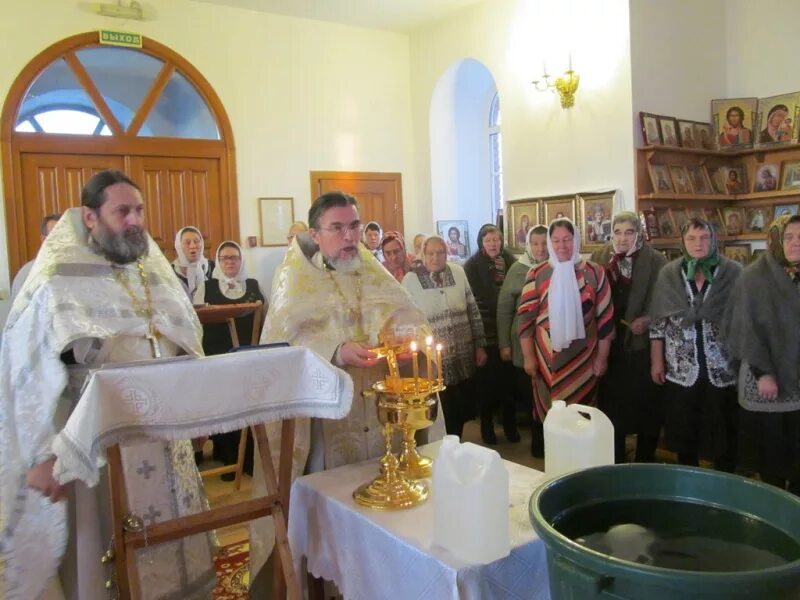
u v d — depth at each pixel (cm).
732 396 287
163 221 535
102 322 177
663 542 106
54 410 166
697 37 468
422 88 627
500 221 560
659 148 435
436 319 366
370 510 149
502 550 125
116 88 516
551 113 496
